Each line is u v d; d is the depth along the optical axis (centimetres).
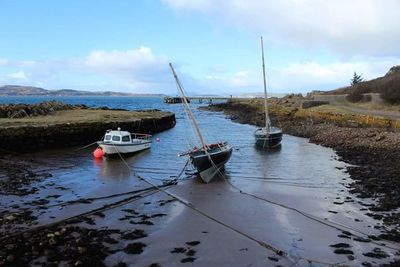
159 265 1073
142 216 1477
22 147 2708
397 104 5416
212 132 4634
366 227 1369
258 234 1309
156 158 2769
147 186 1950
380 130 3578
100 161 2597
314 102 6225
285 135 4300
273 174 2250
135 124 3800
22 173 2133
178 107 11169
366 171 2261
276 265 1080
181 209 1576
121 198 1725
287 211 1552
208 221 1430
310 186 1959
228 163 2595
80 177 2122
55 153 2786
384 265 1070
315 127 4419
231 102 10812
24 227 1312
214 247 1198
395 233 1303
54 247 1140
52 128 2917
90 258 1073
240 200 1705
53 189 1852
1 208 1532
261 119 5975
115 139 2845
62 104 5081
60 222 1377
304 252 1166
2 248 1111
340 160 2703
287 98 8875
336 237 1280
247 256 1137
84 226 1356
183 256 1132
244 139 3966
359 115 4369
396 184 1916
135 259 1105
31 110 3900
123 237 1259
